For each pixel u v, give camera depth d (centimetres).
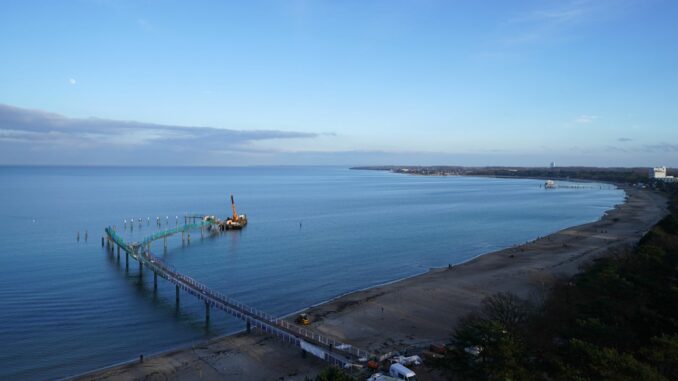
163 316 8288
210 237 16850
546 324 5562
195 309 8712
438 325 7550
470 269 11462
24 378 5850
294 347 6688
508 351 4503
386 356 6028
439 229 18562
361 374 5512
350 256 13500
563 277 9212
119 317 8194
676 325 5188
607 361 4056
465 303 8644
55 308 8600
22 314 8231
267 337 7119
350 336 7106
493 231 18150
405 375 5222
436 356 5819
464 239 16412
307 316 8062
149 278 10894
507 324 5562
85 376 5856
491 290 9431
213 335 7400
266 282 10662
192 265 12369
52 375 5941
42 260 12538
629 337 4938
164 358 6388
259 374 5850
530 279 10156
